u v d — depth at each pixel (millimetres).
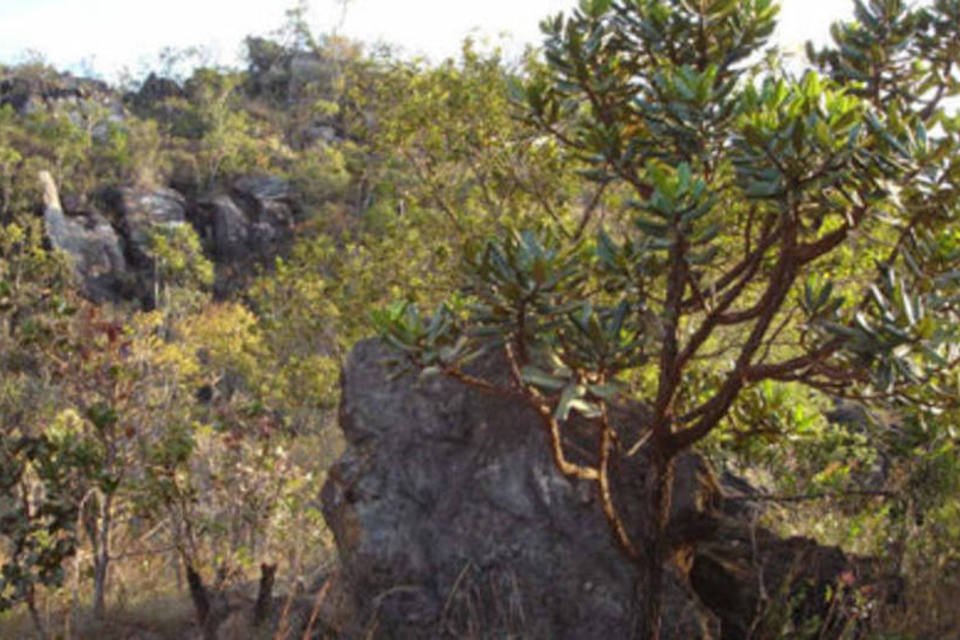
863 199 4652
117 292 63938
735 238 6895
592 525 6336
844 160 4410
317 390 15172
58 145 70625
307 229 67312
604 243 4828
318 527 8938
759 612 6352
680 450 5637
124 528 8477
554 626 6184
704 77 4773
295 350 16125
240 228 70938
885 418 7980
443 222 11953
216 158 76438
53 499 6887
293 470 8141
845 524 7867
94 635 6973
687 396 7523
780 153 4418
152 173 73938
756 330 5273
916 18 5645
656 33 5434
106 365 7492
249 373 19297
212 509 7785
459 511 6668
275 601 7094
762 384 6543
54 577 6758
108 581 7980
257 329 17219
